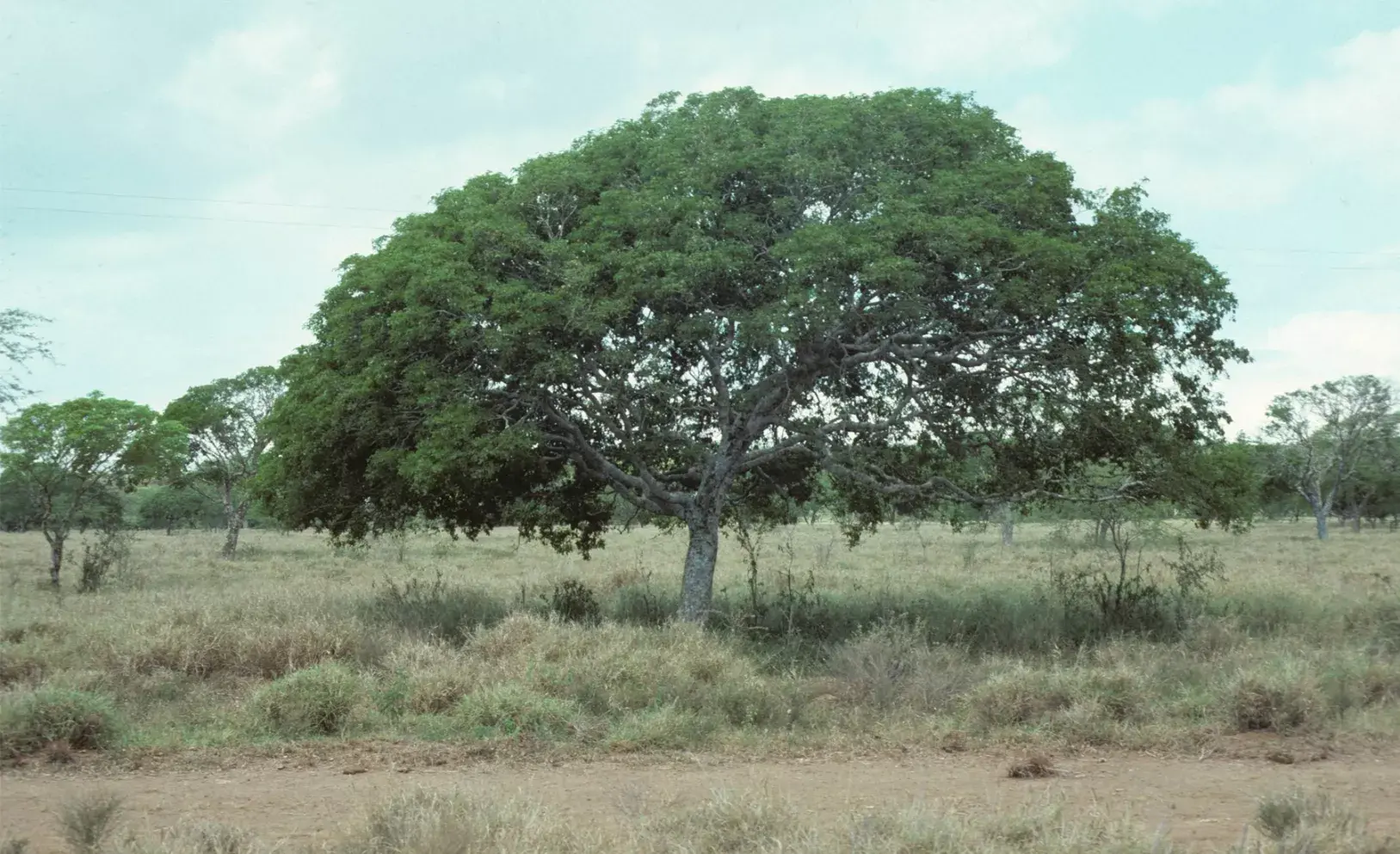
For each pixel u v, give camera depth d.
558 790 7.97
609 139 17.72
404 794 6.57
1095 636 16.94
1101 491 19.22
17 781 8.21
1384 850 6.13
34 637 15.00
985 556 39.00
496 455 15.53
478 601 19.80
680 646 13.11
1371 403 64.69
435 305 15.91
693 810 6.70
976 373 17.45
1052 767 8.80
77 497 28.19
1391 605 18.64
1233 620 16.45
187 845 6.09
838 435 18.53
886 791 7.96
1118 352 16.03
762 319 15.00
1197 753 9.40
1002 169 15.71
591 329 15.41
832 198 16.28
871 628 15.37
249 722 10.17
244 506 42.03
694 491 19.88
